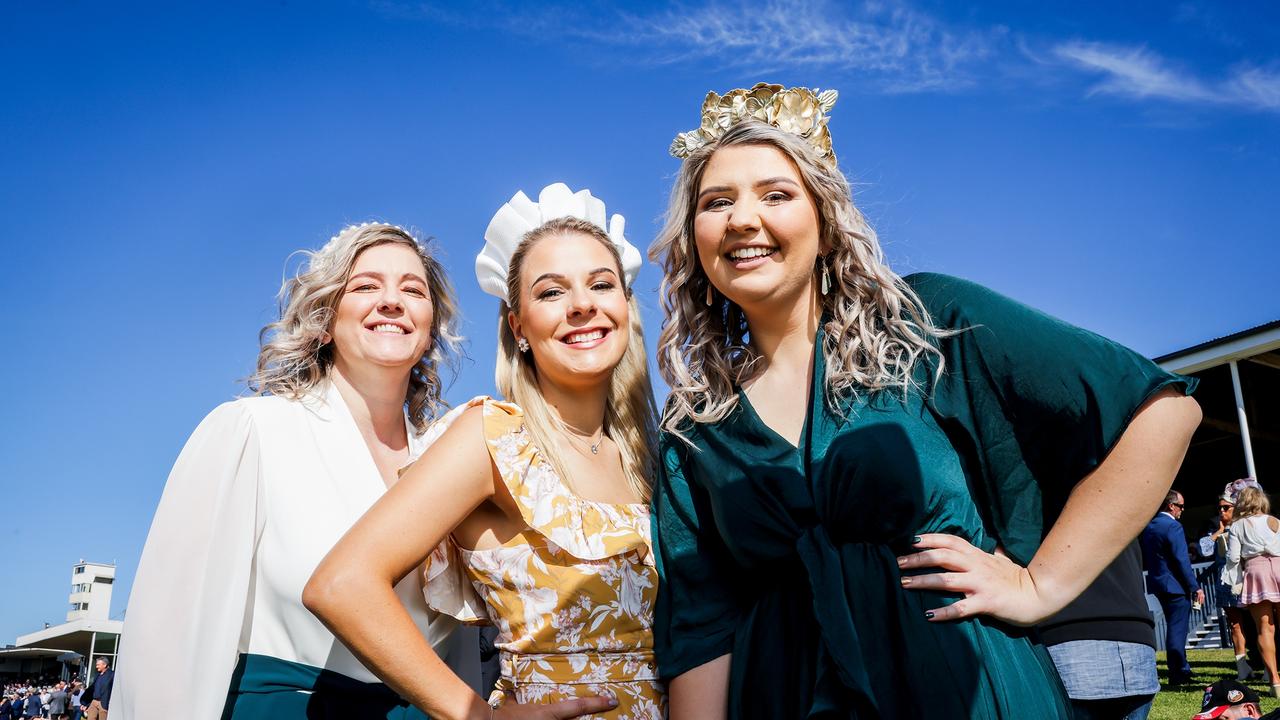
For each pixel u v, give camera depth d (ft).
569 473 7.86
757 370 7.34
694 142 7.41
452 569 7.76
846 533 6.30
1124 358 5.90
